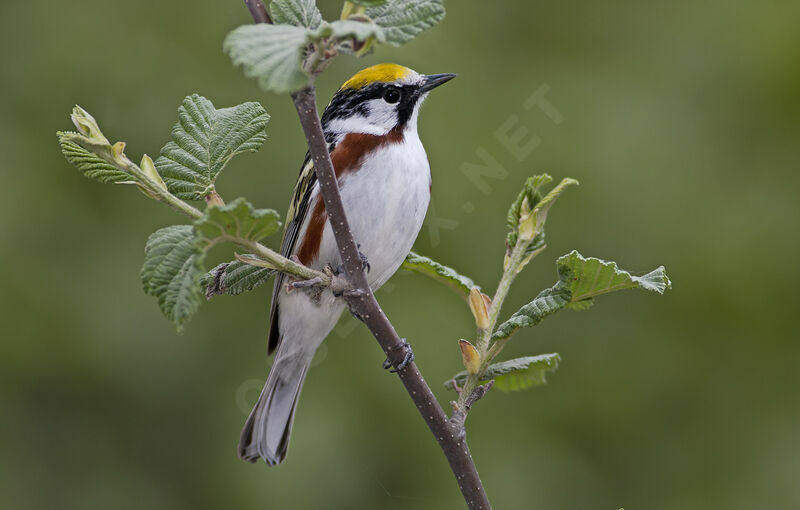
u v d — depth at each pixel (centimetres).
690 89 1218
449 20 1216
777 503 1084
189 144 484
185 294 388
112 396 1114
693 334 1153
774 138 1202
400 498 1035
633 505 1087
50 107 1112
